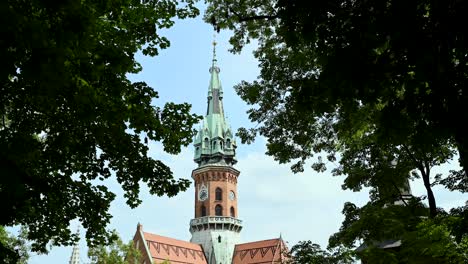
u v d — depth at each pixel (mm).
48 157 15133
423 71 7840
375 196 24547
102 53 12352
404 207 22203
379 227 20844
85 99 12188
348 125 17797
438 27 7711
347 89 8742
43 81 7094
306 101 10359
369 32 8102
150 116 14898
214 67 116750
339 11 8531
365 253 20250
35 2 8305
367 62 8312
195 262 90625
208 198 96625
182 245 91625
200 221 95688
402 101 8773
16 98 12961
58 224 16516
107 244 17469
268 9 18016
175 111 15969
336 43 8672
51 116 14180
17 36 6895
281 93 18406
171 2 16047
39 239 16953
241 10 18281
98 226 16609
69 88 11852
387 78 8609
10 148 12195
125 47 14703
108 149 15391
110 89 13664
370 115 16500
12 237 27750
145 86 14852
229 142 104875
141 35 15562
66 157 15797
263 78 18234
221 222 95125
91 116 12836
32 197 13461
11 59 6945
